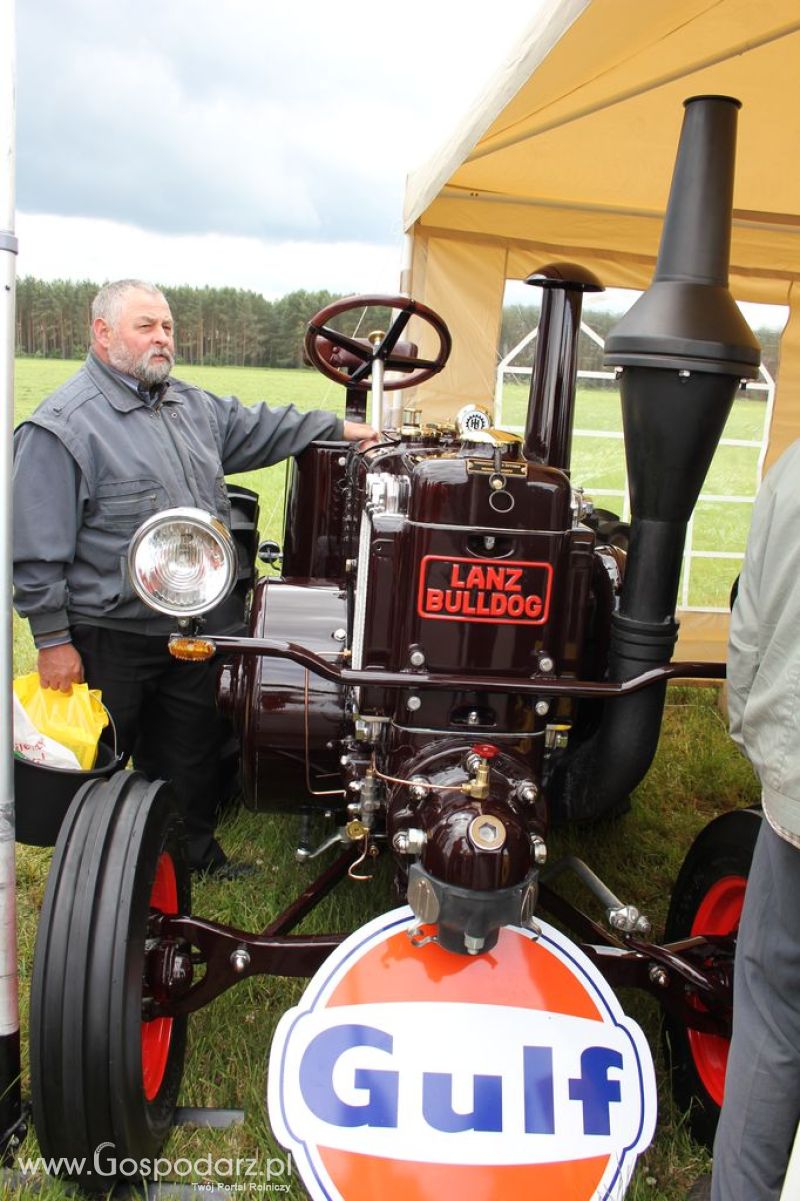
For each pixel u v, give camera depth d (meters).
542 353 2.60
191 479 2.75
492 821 1.70
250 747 2.23
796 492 1.50
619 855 3.28
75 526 2.54
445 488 1.81
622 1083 1.77
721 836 2.12
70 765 2.15
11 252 1.79
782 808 1.50
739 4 2.54
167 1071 2.00
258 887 2.93
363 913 2.75
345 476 3.09
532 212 4.70
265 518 8.01
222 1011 2.36
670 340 1.78
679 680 5.12
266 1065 2.19
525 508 1.84
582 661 2.47
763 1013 1.62
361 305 3.01
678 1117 2.14
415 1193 1.63
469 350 4.80
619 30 2.50
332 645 2.25
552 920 2.74
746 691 1.64
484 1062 1.75
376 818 2.12
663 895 3.05
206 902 2.84
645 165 4.07
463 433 2.03
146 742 2.98
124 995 1.71
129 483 2.58
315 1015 1.77
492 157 4.00
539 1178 1.66
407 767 1.88
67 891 1.74
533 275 2.58
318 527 3.22
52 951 1.70
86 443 2.52
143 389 2.68
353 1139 1.67
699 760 4.07
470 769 1.76
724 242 1.87
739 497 5.93
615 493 6.14
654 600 1.97
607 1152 1.70
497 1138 1.68
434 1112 1.69
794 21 2.67
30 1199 1.81
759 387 5.39
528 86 2.89
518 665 1.89
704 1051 2.11
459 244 4.68
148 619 2.65
